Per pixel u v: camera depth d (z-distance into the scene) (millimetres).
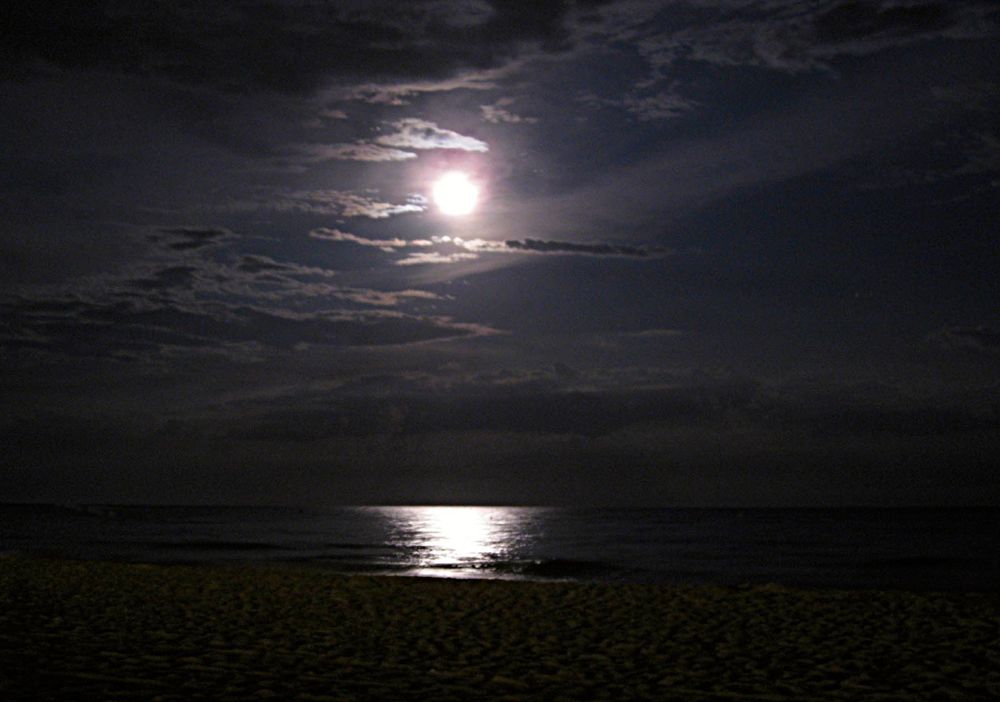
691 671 9453
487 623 12844
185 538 52656
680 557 40562
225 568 20719
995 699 8094
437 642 11219
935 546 51875
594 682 8844
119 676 8469
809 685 8750
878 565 35594
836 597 15453
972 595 15633
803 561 37875
